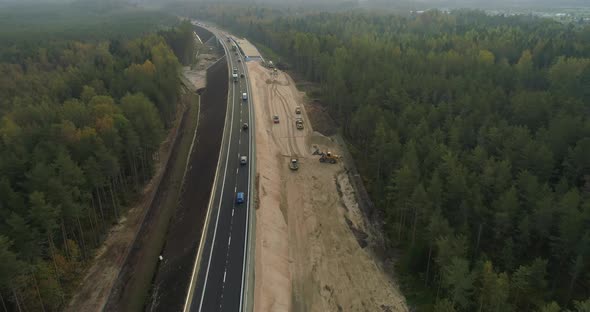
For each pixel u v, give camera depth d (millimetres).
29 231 49188
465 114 79812
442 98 88812
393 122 79500
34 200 49188
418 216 61125
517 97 79938
